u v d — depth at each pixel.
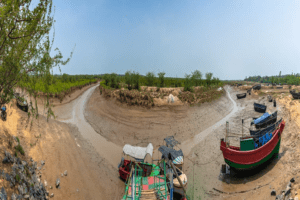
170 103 42.78
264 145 17.86
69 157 20.62
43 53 8.01
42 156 17.89
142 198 13.94
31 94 8.76
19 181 11.77
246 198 14.59
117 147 26.86
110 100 44.44
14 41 7.46
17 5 6.96
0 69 7.30
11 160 12.75
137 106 40.41
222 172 19.61
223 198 15.37
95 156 23.55
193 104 45.09
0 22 6.75
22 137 18.28
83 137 28.77
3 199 9.34
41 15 7.53
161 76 57.94
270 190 14.25
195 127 34.03
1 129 16.27
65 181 16.58
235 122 36.16
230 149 18.03
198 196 15.81
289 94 48.66
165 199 13.72
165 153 19.50
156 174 17.62
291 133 22.44
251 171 18.41
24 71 8.05
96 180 18.66
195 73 68.19
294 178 13.27
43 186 14.41
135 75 50.34
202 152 24.86
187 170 20.78
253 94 62.81
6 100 7.98
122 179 19.64
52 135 23.16
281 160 18.17
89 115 39.09
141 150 20.89
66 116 37.78
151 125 34.12
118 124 34.31
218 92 63.75
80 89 70.31
